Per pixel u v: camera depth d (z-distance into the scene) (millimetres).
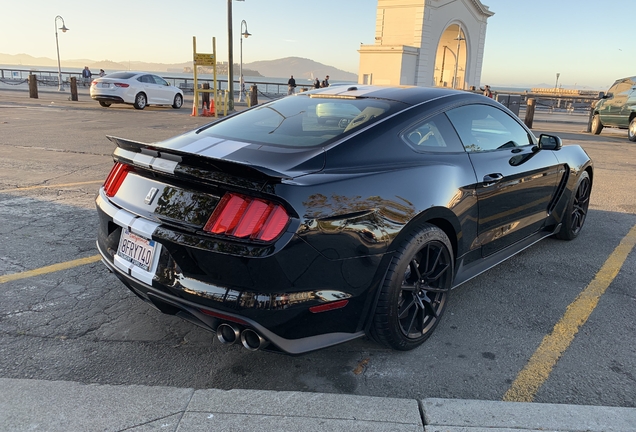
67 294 3336
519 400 2365
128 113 16766
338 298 2305
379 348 2828
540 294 3594
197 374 2523
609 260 4316
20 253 3988
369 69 36219
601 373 2602
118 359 2625
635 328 3104
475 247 3221
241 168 2098
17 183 6277
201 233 2211
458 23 39938
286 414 2121
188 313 2354
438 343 2889
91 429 2002
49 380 2352
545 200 4043
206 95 19922
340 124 2770
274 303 2133
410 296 2705
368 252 2350
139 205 2510
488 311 3311
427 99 3094
